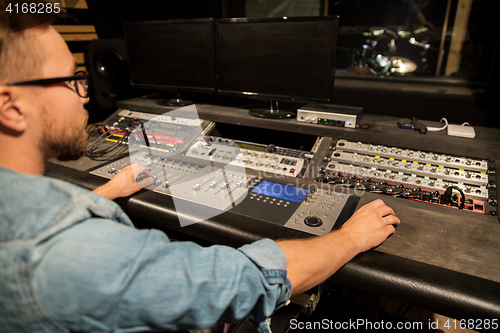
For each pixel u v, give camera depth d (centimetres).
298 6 310
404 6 287
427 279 83
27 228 42
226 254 56
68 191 48
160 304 46
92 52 210
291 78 161
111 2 229
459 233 100
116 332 46
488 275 84
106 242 45
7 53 47
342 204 116
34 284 41
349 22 309
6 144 51
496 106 207
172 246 51
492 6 237
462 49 266
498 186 117
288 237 100
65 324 43
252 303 56
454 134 140
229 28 169
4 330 43
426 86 259
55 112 54
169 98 212
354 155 141
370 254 92
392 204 116
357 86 268
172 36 185
